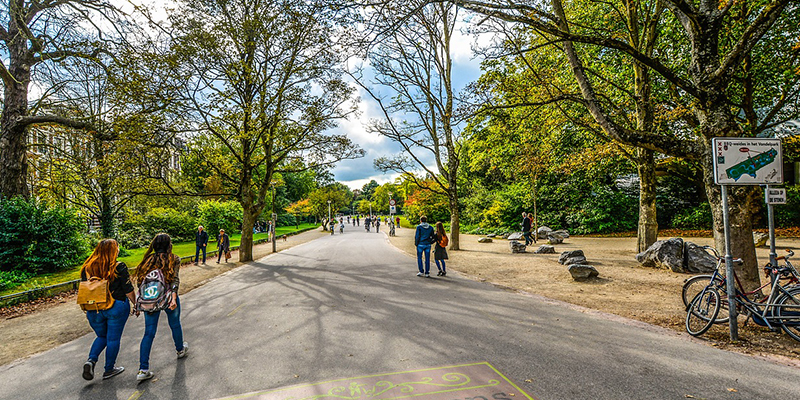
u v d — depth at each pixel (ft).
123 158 43.55
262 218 156.76
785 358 13.47
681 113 37.22
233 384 12.35
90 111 61.72
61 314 24.81
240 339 17.13
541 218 90.58
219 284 33.91
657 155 66.54
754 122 45.21
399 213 343.46
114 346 13.24
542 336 16.38
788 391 10.93
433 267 40.16
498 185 116.06
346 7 23.36
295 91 50.83
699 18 20.88
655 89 48.52
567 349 14.71
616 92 47.62
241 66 46.47
